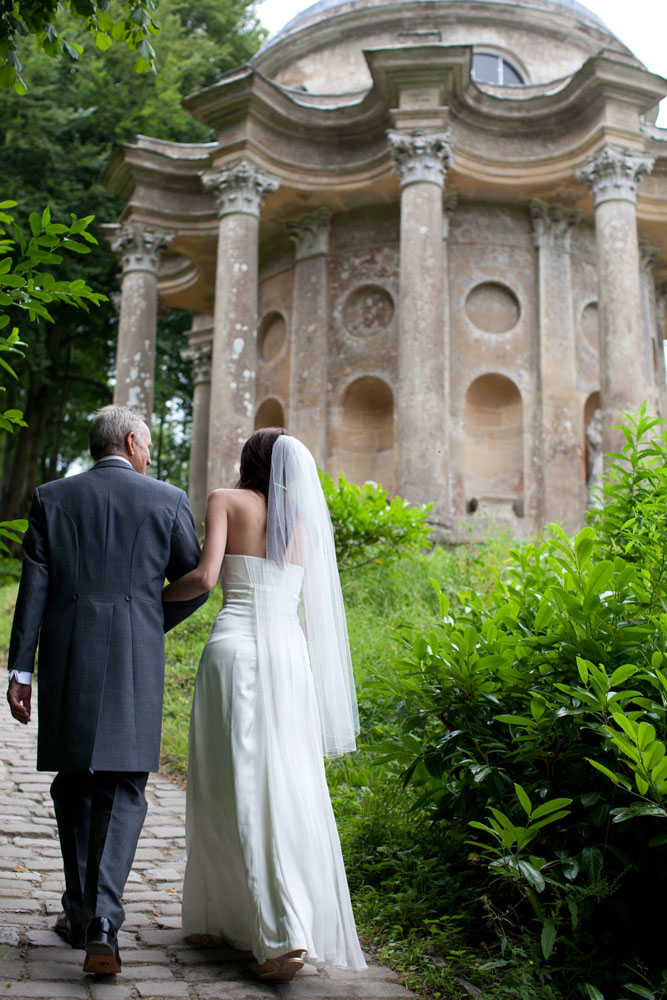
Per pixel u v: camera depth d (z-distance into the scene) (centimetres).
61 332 2352
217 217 1778
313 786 344
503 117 1605
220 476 1464
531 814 330
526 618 429
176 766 654
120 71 2219
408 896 399
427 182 1481
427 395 1403
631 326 1424
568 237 1709
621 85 1483
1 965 315
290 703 348
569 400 1648
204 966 332
